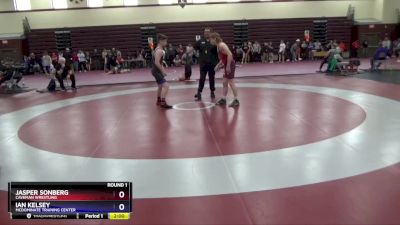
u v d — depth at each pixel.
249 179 5.01
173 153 6.25
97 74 22.94
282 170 5.29
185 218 4.03
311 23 29.77
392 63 21.31
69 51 26.34
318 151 6.05
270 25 29.58
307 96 11.16
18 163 6.05
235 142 6.73
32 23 28.25
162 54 10.02
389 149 6.05
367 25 29.67
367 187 4.62
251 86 13.85
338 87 12.73
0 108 11.77
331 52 17.30
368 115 8.41
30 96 14.23
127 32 28.64
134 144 6.88
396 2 29.56
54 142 7.27
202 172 5.33
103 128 8.23
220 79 16.95
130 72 23.44
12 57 27.75
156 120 8.74
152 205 4.36
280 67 22.05
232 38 29.50
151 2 28.78
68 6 28.27
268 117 8.55
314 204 4.22
